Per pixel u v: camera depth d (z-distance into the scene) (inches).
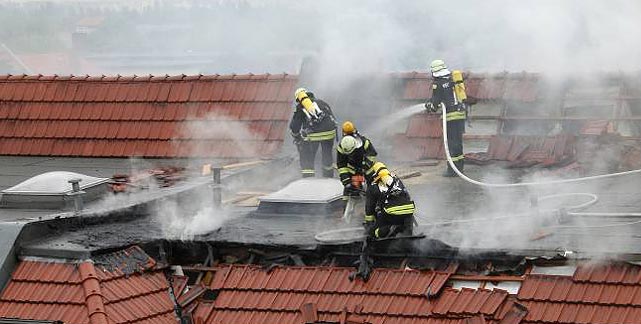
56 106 1524.4
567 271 872.3
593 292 832.9
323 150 1218.0
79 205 1040.8
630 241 895.7
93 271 917.2
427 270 901.2
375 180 935.7
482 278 887.7
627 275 835.4
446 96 1263.5
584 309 824.3
